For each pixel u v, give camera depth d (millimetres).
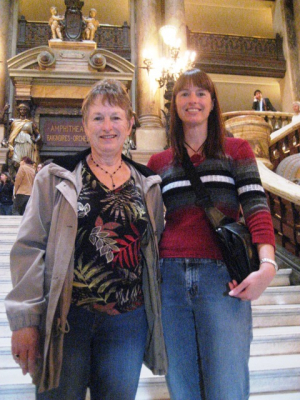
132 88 11781
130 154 9594
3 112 9781
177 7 11008
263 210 1290
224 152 1420
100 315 1171
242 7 15211
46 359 1044
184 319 1293
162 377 2012
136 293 1245
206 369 1215
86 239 1170
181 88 1455
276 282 3475
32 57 9867
